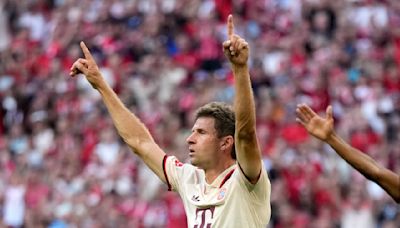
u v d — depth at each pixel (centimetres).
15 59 7131
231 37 2123
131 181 5428
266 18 6881
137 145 2402
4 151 6150
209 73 6562
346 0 6831
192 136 2286
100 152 5819
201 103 5994
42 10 7594
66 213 5344
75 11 7350
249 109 2136
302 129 5616
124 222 5175
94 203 5325
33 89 6800
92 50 6944
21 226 5528
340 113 5991
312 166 5247
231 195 2211
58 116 6419
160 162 2373
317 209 5091
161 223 5103
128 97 6341
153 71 6531
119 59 6725
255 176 2178
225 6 6938
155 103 6247
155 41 6869
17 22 7606
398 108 6062
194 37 6762
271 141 5575
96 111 6212
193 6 6988
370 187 5119
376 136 5684
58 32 7225
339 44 6569
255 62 6375
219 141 2270
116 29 7069
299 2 6900
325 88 6141
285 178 5184
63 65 6894
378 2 6844
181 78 6438
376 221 4981
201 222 2230
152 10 7131
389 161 5522
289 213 4994
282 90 6031
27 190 5594
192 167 2342
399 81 6316
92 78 2416
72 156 5875
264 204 2206
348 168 5272
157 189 5272
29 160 5947
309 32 6681
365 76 6266
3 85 6894
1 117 6681
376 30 6712
